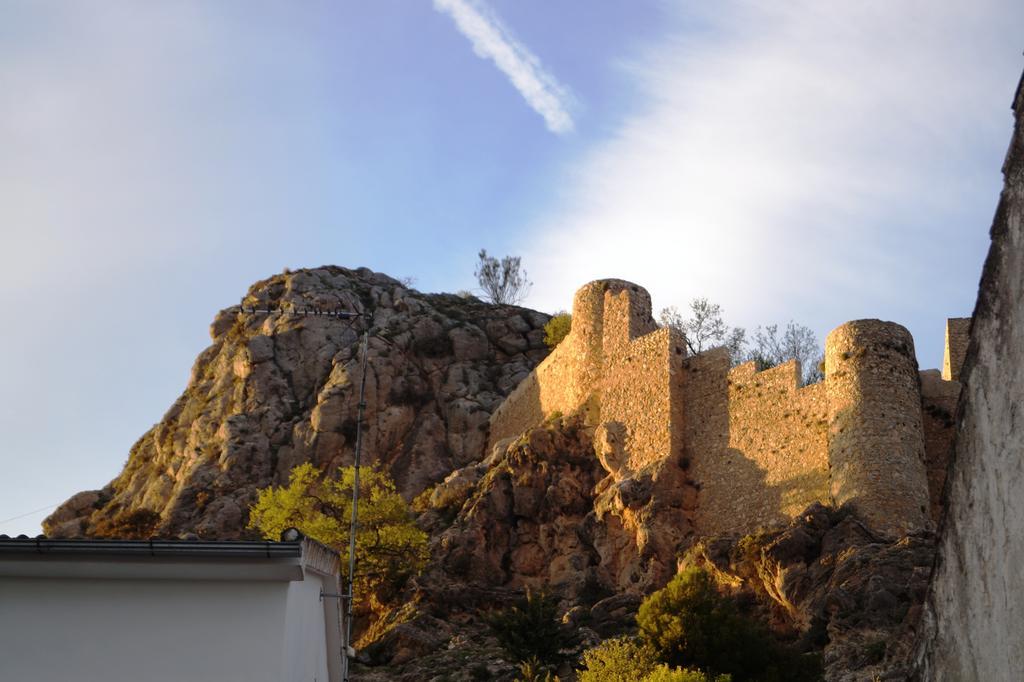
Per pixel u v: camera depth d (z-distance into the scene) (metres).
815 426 51.44
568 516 58.66
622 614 49.53
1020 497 10.35
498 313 95.44
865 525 46.88
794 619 45.03
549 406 70.06
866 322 51.09
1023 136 10.84
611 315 63.25
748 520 52.62
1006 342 10.72
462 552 58.09
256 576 19.00
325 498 63.41
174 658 18.56
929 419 50.91
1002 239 10.92
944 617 11.31
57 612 18.72
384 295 92.94
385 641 51.50
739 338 84.44
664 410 57.56
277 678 18.47
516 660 44.62
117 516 76.50
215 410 82.25
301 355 84.00
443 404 82.62
